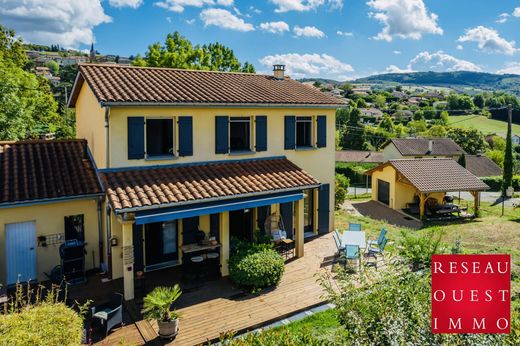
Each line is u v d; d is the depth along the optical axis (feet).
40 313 27.30
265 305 44.04
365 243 56.59
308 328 39.37
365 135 278.67
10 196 47.03
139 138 53.16
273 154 65.41
